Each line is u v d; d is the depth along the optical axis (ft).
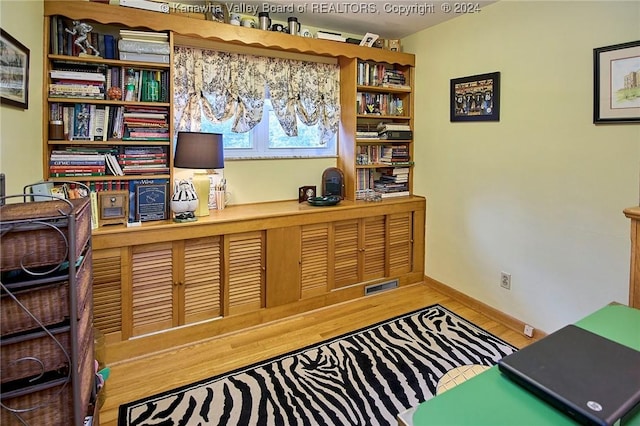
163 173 8.33
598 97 7.12
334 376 7.08
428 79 11.02
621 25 6.75
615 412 2.41
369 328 8.94
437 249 11.20
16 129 5.77
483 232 9.70
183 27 8.05
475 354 7.80
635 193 6.74
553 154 7.99
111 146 8.05
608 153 7.07
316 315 9.64
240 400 6.43
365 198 11.05
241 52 9.32
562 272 7.98
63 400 3.62
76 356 3.61
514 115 8.72
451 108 10.29
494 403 2.68
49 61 7.18
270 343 8.29
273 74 9.84
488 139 9.38
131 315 7.65
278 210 9.41
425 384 6.84
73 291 3.55
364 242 10.62
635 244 4.25
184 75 8.67
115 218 7.64
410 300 10.57
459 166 10.25
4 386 3.46
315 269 9.82
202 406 6.28
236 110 9.39
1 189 5.05
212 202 9.41
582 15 7.31
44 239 3.42
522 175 8.65
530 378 2.78
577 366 2.92
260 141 10.29
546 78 8.02
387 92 11.58
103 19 7.34
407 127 11.63
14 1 5.66
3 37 5.11
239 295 8.77
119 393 6.60
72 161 7.48
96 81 7.56
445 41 10.36
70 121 7.53
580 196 7.57
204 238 8.27
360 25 10.57
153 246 7.75
